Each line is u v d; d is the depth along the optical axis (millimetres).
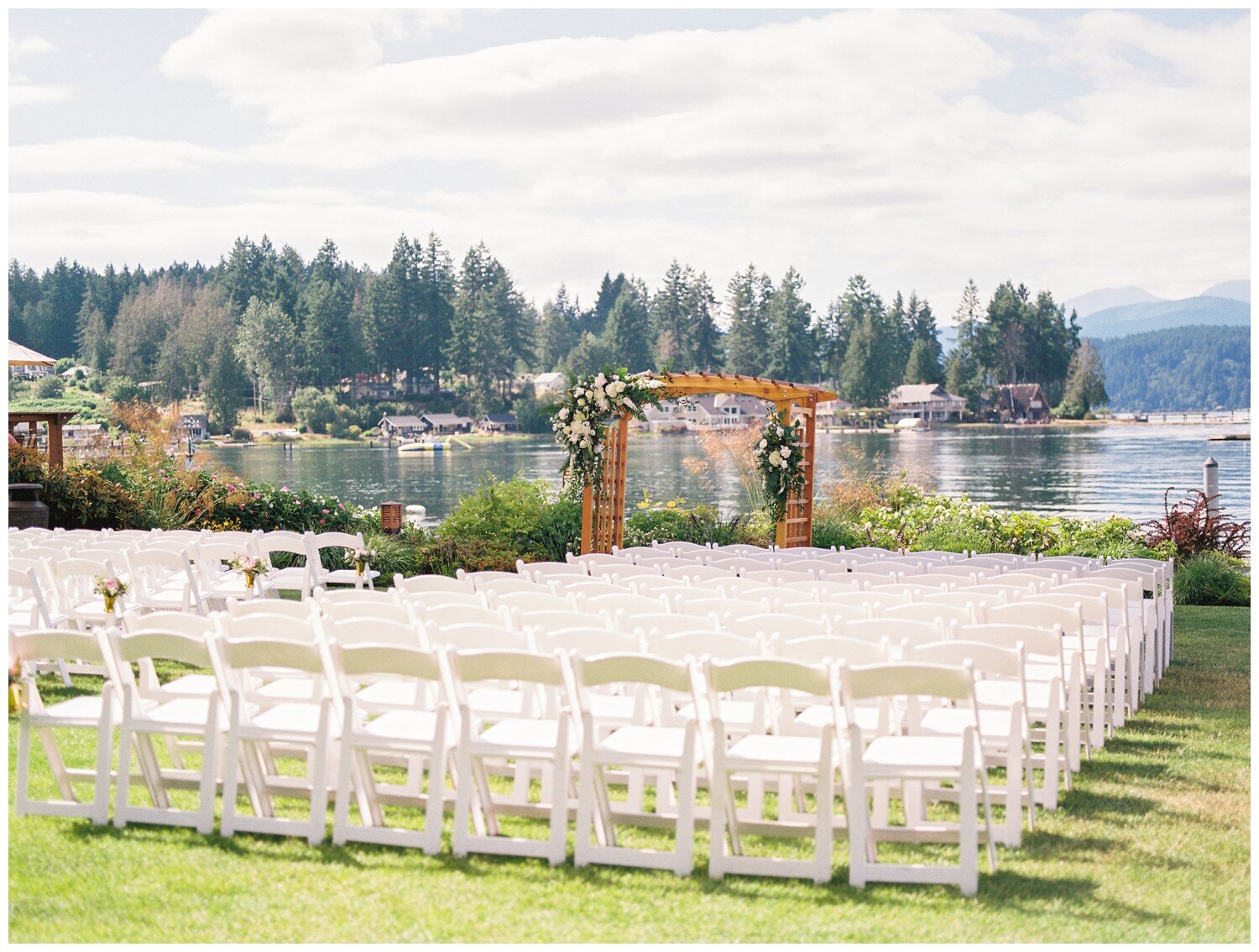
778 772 4211
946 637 5461
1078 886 4211
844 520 16359
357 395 79875
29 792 5086
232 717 4527
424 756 5035
